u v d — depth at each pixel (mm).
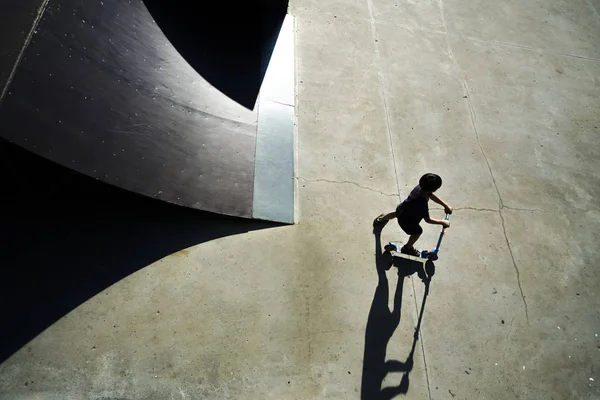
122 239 3840
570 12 7328
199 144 4184
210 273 3818
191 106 4324
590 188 5211
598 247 4734
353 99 5363
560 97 6082
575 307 4277
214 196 4047
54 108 3258
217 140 4336
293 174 4570
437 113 5500
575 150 5539
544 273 4449
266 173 4457
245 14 5668
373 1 6586
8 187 3713
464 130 5422
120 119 3697
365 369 3584
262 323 3646
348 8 6387
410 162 4980
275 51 5480
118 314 3479
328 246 4191
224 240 4031
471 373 3730
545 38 6820
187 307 3613
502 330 4012
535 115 5797
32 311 3367
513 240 4625
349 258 4160
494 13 6984
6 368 3113
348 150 4914
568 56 6641
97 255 3715
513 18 6992
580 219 4926
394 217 4199
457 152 5195
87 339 3332
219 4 5434
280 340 3594
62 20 3564
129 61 4008
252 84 5035
